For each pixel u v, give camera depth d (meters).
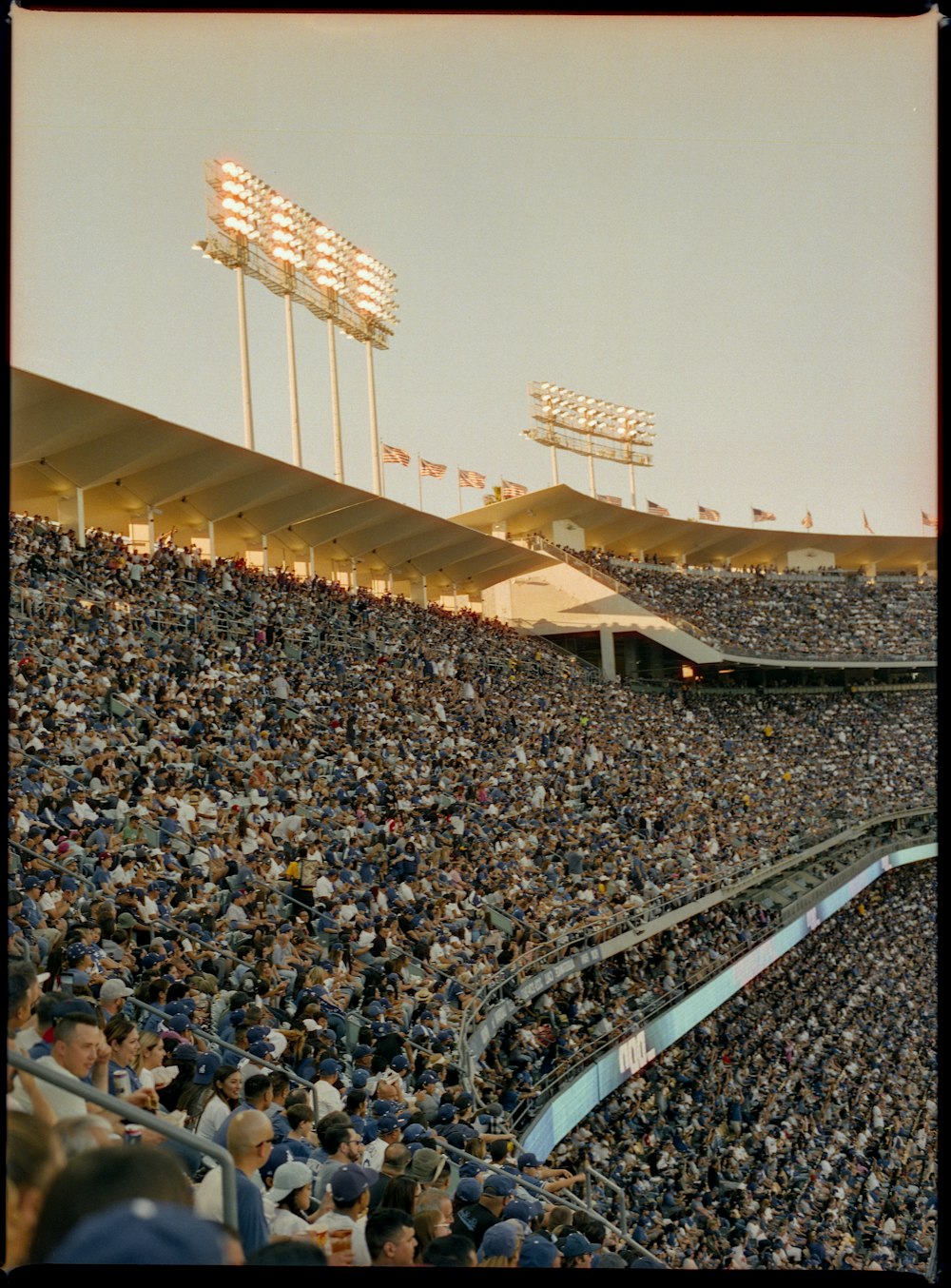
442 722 32.53
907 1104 33.41
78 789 15.44
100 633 23.03
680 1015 26.38
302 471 32.09
